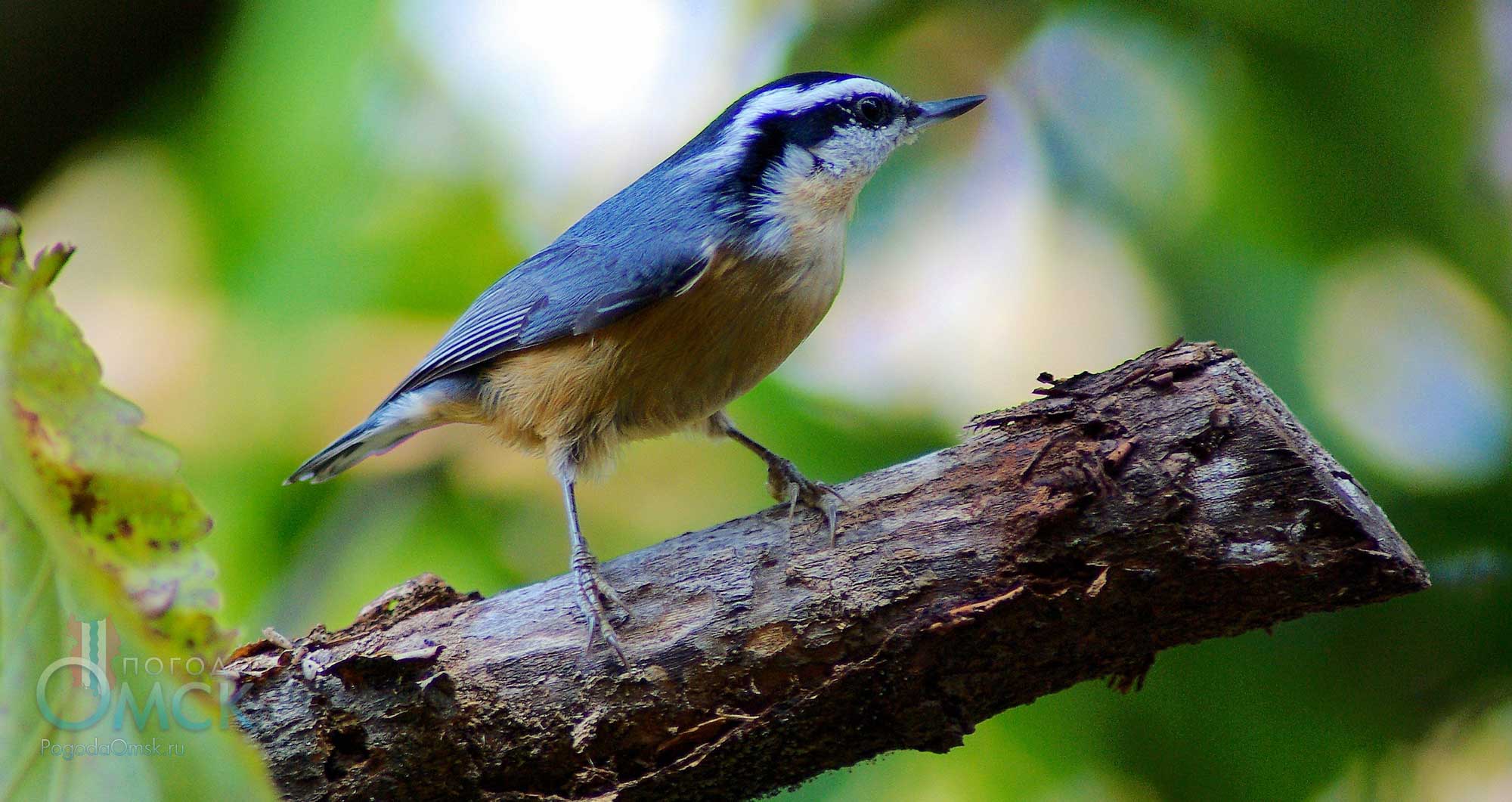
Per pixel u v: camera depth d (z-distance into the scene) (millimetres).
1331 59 9867
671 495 8930
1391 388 9805
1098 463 5031
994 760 8719
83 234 9219
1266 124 10109
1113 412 5207
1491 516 9008
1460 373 9836
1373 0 9711
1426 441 9602
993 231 10438
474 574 8781
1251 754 8781
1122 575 4992
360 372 8867
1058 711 8758
